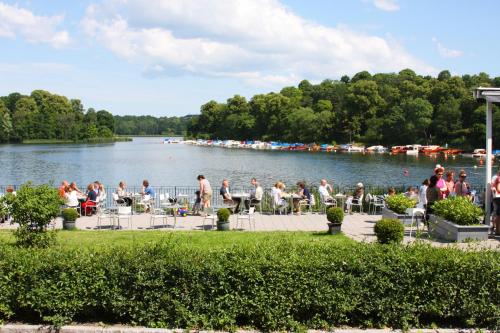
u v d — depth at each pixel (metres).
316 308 8.73
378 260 8.88
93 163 79.31
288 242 10.21
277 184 24.06
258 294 8.63
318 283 8.66
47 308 8.97
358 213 24.00
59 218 22.14
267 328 8.64
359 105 128.88
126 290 8.87
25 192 13.54
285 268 8.70
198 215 23.44
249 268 8.68
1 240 11.22
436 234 16.73
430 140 112.44
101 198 24.89
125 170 67.31
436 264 8.79
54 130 166.00
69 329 8.68
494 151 93.75
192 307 8.76
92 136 182.88
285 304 8.65
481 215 15.63
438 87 118.50
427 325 8.79
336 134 134.62
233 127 175.38
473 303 8.66
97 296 8.88
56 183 51.94
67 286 8.91
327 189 26.16
